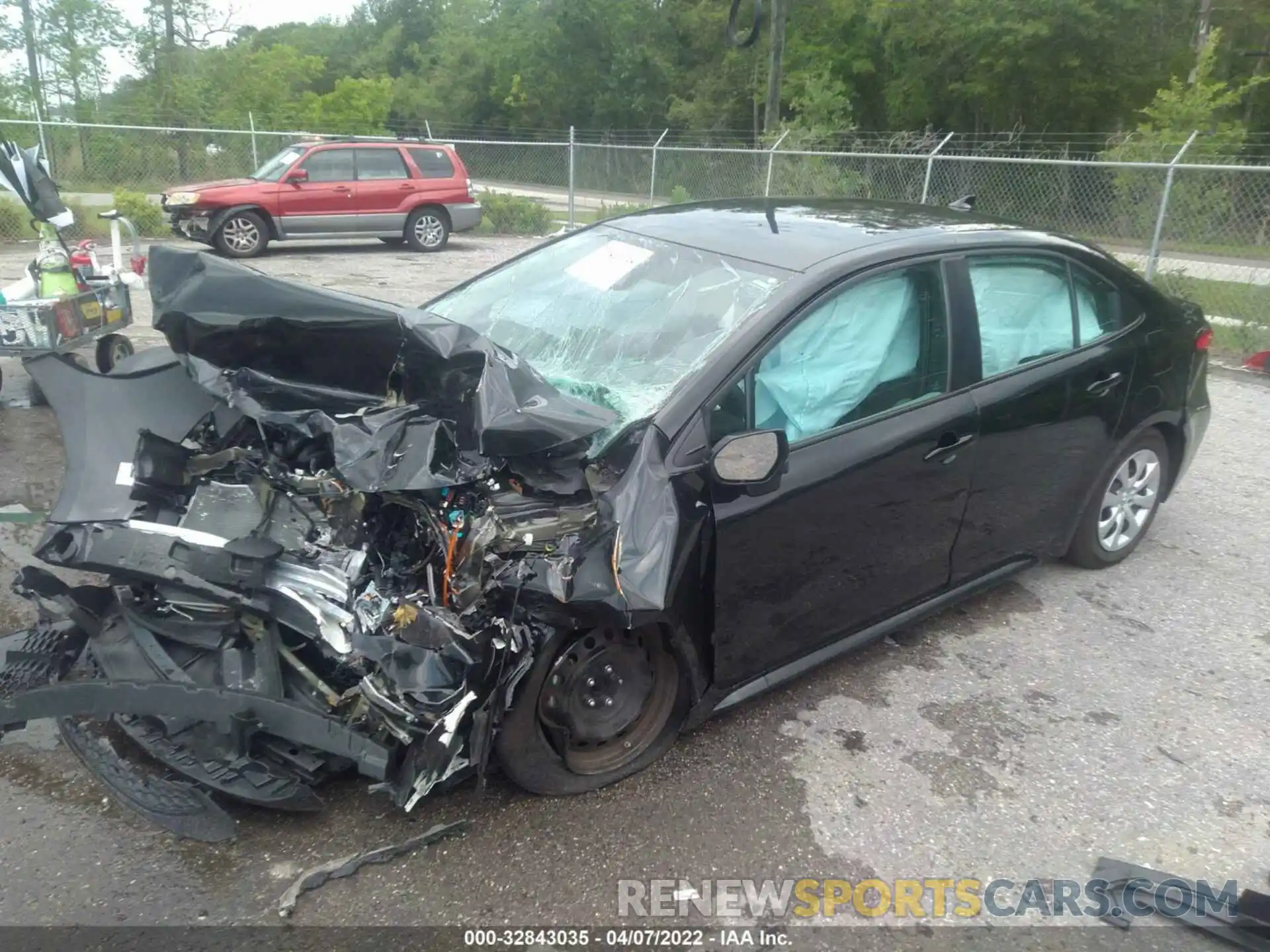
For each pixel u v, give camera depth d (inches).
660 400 113.2
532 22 2078.0
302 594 99.7
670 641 113.3
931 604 147.0
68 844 102.8
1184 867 109.7
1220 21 1267.2
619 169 723.4
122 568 97.8
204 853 102.8
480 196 742.5
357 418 107.2
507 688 100.7
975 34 1277.1
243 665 102.0
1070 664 150.8
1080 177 511.5
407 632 96.5
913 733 131.6
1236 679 149.2
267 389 111.3
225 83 1269.7
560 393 110.0
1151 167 409.1
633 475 104.3
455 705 96.7
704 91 1667.1
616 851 106.9
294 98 1542.8
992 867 108.5
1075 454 158.6
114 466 106.1
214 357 112.5
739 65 1612.9
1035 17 1245.1
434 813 110.6
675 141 1798.7
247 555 97.5
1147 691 144.7
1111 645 157.1
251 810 109.3
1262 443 265.6
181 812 102.6
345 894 98.4
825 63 1494.8
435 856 104.3
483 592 97.7
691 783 118.8
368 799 112.0
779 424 120.0
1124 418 164.6
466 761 103.0
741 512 113.8
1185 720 138.0
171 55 1161.4
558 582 96.8
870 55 1513.3
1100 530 176.4
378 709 99.5
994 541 151.6
